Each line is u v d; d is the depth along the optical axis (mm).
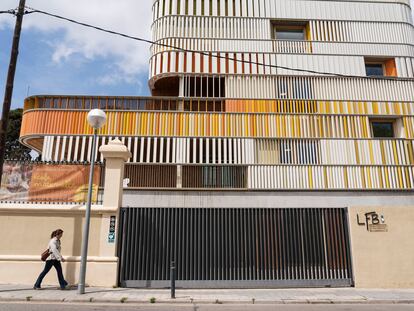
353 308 7309
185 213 9969
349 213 10102
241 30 20000
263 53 19656
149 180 17328
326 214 10164
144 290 8992
